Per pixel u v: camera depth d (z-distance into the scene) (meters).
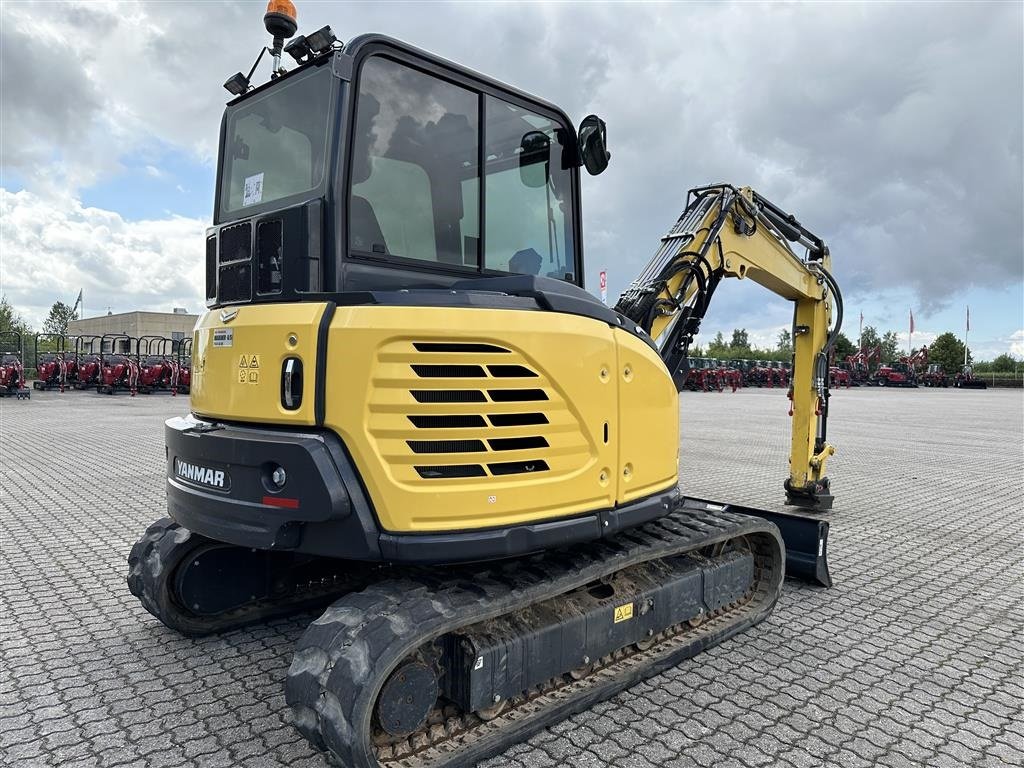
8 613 4.38
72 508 7.09
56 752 2.89
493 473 2.78
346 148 2.85
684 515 4.25
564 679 3.27
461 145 3.29
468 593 2.81
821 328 6.94
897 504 8.07
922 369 49.25
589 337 3.09
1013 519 7.32
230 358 2.99
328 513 2.56
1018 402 29.59
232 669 3.66
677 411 3.87
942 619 4.51
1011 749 3.01
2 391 22.64
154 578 3.78
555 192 3.85
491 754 2.79
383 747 2.62
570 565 3.21
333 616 2.67
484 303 2.81
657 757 2.90
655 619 3.58
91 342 30.23
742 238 5.32
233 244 3.24
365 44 2.93
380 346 2.61
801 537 5.14
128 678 3.55
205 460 2.98
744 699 3.42
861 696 3.47
